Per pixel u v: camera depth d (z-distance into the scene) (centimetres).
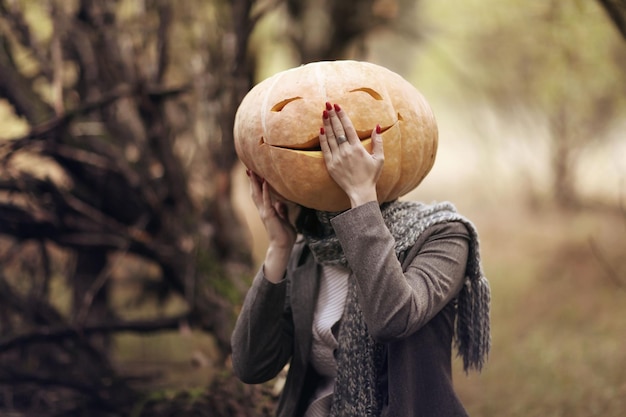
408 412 237
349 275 258
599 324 740
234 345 274
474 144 1989
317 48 889
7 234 523
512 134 1675
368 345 244
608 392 536
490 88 1505
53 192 516
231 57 545
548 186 1703
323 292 264
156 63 546
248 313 267
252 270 559
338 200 247
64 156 509
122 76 543
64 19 546
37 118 519
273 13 909
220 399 429
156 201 527
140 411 452
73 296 582
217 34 568
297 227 271
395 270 229
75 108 495
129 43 550
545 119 1584
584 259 1002
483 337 250
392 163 246
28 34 543
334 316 258
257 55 630
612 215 1478
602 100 1363
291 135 243
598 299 828
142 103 507
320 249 255
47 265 556
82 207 522
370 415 243
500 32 1219
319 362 264
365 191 236
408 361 240
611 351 638
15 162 533
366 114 242
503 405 546
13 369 486
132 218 537
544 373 600
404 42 1570
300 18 888
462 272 245
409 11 1112
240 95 547
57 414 483
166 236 530
